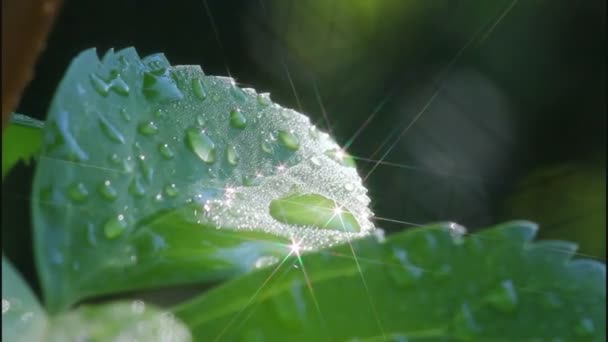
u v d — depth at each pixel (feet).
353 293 0.61
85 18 1.33
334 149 0.70
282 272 0.61
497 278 0.61
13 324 0.58
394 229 0.88
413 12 1.51
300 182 0.68
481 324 0.60
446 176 1.47
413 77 1.51
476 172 1.51
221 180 0.66
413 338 0.60
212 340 0.60
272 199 0.67
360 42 1.51
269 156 0.69
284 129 0.70
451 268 0.61
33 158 0.64
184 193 0.64
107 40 1.35
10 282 0.59
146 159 0.65
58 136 0.62
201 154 0.66
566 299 0.60
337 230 0.67
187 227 0.63
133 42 1.38
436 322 0.60
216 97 0.69
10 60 0.55
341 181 0.69
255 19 1.49
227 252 0.63
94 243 0.61
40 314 0.59
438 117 1.50
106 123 0.64
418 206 1.41
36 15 0.55
